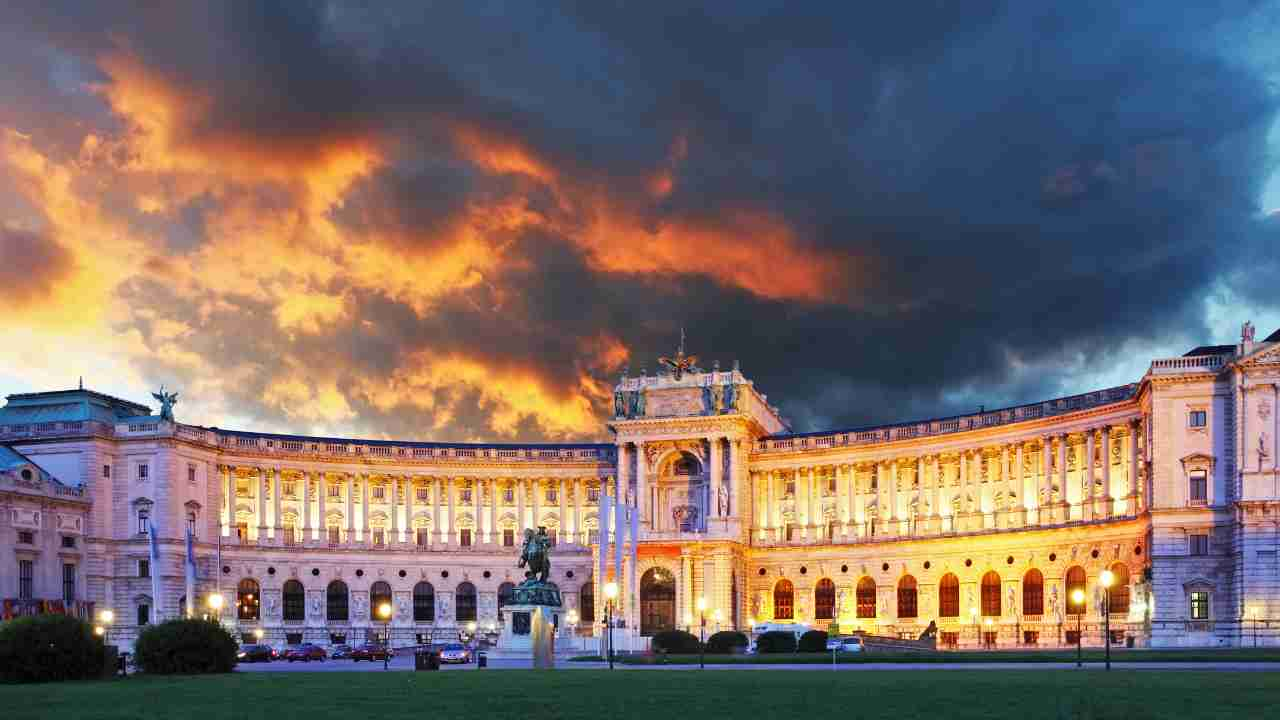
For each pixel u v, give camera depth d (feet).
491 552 586.04
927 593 522.47
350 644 562.25
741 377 563.48
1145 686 198.39
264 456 560.61
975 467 517.96
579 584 581.53
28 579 475.72
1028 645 477.77
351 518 575.79
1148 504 418.72
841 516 555.28
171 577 515.09
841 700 181.57
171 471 520.01
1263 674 233.55
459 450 590.14
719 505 550.36
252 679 251.39
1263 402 400.88
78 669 256.32
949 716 159.12
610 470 585.22
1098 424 463.01
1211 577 403.95
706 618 535.60
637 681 228.84
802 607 555.28
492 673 272.31
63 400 536.01
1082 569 465.06
